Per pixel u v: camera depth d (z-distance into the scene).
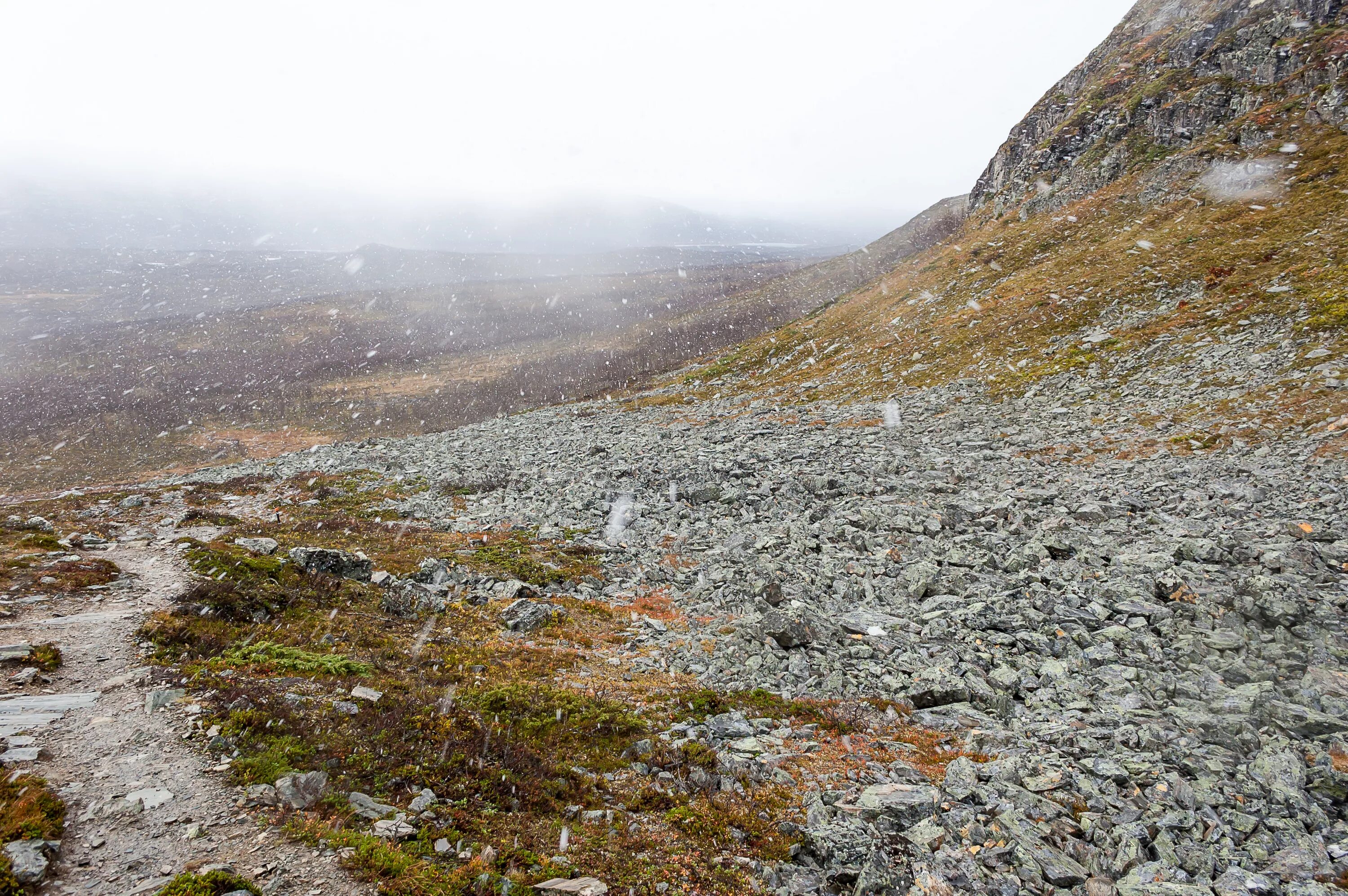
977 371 64.31
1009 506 30.89
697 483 43.28
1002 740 14.29
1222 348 47.59
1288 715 13.41
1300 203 62.50
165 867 8.54
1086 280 71.12
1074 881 9.69
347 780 11.16
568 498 42.38
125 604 19.83
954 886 9.66
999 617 20.22
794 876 10.23
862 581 25.03
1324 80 73.75
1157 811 11.12
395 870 8.88
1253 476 30.03
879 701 16.80
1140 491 31.20
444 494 47.91
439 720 13.91
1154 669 16.47
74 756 11.09
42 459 135.88
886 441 50.38
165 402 184.00
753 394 87.25
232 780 10.70
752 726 15.77
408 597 23.69
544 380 193.00
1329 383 37.09
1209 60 90.50
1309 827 10.64
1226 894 9.16
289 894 8.22
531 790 11.93
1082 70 122.12
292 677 15.43
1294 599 18.09
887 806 11.67
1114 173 91.12
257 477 58.97
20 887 7.79
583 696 16.75
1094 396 49.66
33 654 15.10
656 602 25.59
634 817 11.72
